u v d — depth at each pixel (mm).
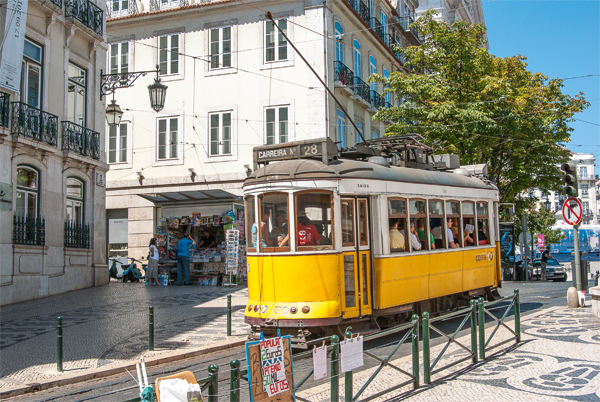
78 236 19750
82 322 12875
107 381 8398
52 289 17969
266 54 26641
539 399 6727
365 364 8414
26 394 7750
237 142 26766
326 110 25719
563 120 27766
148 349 10125
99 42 21141
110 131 28531
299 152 10391
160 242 22750
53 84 18656
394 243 10828
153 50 28250
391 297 10531
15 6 15969
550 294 18812
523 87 27297
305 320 9234
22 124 16703
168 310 14633
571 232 48156
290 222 9586
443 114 24172
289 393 5391
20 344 10586
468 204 13703
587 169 103812
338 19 27578
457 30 26172
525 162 27859
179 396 4363
